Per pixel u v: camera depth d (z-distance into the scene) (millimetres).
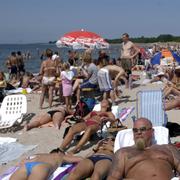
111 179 5043
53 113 9539
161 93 8391
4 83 13789
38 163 5340
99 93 12383
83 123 7684
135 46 15688
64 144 7477
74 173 5336
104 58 13391
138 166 4969
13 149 7715
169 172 4949
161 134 6246
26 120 10336
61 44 18953
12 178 5250
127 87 15883
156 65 21641
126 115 10242
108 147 6066
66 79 10961
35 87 16062
